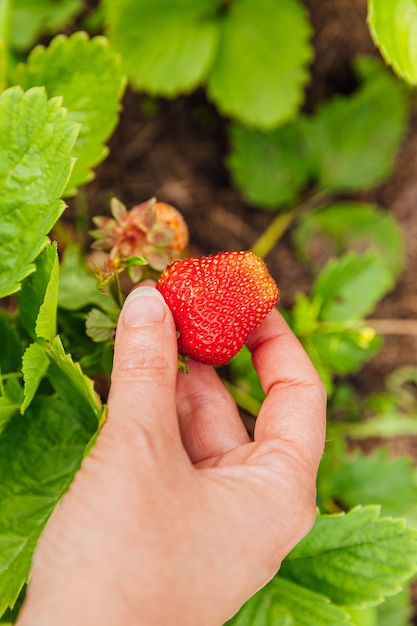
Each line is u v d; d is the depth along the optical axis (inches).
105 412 12.0
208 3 19.6
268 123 19.9
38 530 13.3
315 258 22.8
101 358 14.5
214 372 14.7
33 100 13.2
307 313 17.3
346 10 22.6
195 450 14.4
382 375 22.9
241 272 12.7
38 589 11.2
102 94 15.3
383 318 23.0
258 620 14.4
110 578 11.1
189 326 12.8
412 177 23.2
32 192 13.2
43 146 13.2
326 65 22.9
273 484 12.4
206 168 22.7
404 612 19.3
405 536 14.4
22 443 13.7
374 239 22.3
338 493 19.0
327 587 14.5
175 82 19.5
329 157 21.8
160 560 11.3
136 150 22.2
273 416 13.5
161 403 11.8
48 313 12.7
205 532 11.6
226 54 19.8
